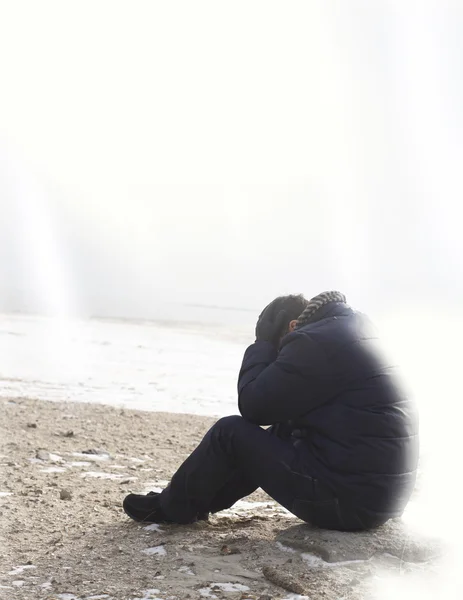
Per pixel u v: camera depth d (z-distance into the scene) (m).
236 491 4.71
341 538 4.25
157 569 4.15
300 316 4.42
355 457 4.15
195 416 10.91
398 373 4.31
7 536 4.84
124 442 8.53
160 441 8.74
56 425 9.30
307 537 4.30
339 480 4.18
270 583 3.94
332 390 4.17
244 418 4.44
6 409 10.23
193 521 4.86
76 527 5.04
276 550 4.33
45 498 5.85
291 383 4.15
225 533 4.74
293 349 4.18
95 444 8.30
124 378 15.66
